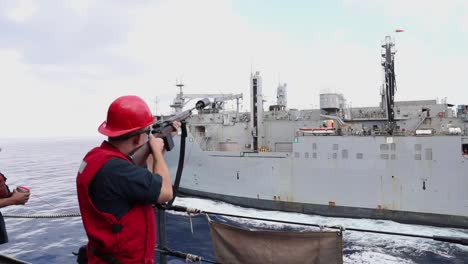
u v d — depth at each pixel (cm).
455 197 2612
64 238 2734
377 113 3628
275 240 507
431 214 2709
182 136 313
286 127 3909
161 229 469
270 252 507
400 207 2812
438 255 2250
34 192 4659
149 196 244
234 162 3494
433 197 2694
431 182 2694
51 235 2811
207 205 3525
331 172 3053
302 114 3959
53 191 4734
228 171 3538
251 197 3412
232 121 4219
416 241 2472
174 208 532
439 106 3441
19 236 2794
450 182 2628
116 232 242
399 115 3547
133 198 245
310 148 3131
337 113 3731
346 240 2539
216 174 3619
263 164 3344
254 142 3891
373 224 2852
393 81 3309
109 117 277
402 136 2786
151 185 244
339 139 3009
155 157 272
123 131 262
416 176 2745
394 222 2850
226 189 3559
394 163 2817
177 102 4441
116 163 246
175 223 2992
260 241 511
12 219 3256
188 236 2677
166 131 302
